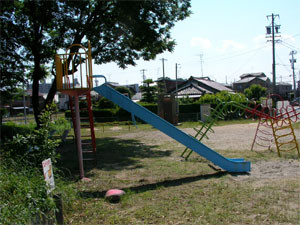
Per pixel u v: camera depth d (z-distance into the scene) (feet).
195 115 91.15
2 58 49.34
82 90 23.20
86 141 50.06
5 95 61.77
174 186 19.98
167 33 51.37
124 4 41.96
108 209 15.78
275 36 107.24
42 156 16.94
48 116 18.02
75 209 15.78
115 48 54.03
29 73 62.69
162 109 81.20
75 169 26.99
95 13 47.29
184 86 141.28
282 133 50.47
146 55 56.85
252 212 14.49
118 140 50.26
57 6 43.86
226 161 23.36
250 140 43.32
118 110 102.12
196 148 23.25
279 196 16.79
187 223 13.47
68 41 49.73
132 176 23.72
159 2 44.91
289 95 188.03
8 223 9.77
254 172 23.35
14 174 13.88
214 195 17.37
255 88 154.10
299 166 25.05
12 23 46.06
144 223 13.70
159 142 45.91
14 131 57.57
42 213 11.33
